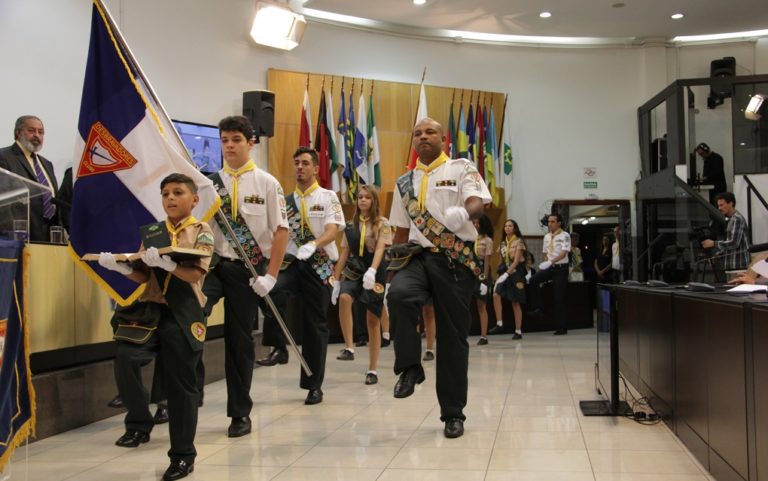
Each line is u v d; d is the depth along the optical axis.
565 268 10.36
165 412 4.36
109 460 3.48
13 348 2.86
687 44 12.83
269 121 9.46
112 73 3.56
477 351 8.27
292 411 4.68
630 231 12.85
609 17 11.67
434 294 3.82
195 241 3.20
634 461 3.28
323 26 11.26
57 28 7.85
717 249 8.66
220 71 9.91
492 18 11.62
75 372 4.33
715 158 11.36
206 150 9.22
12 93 7.38
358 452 3.54
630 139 12.97
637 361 4.60
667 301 3.74
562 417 4.34
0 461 2.73
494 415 4.44
